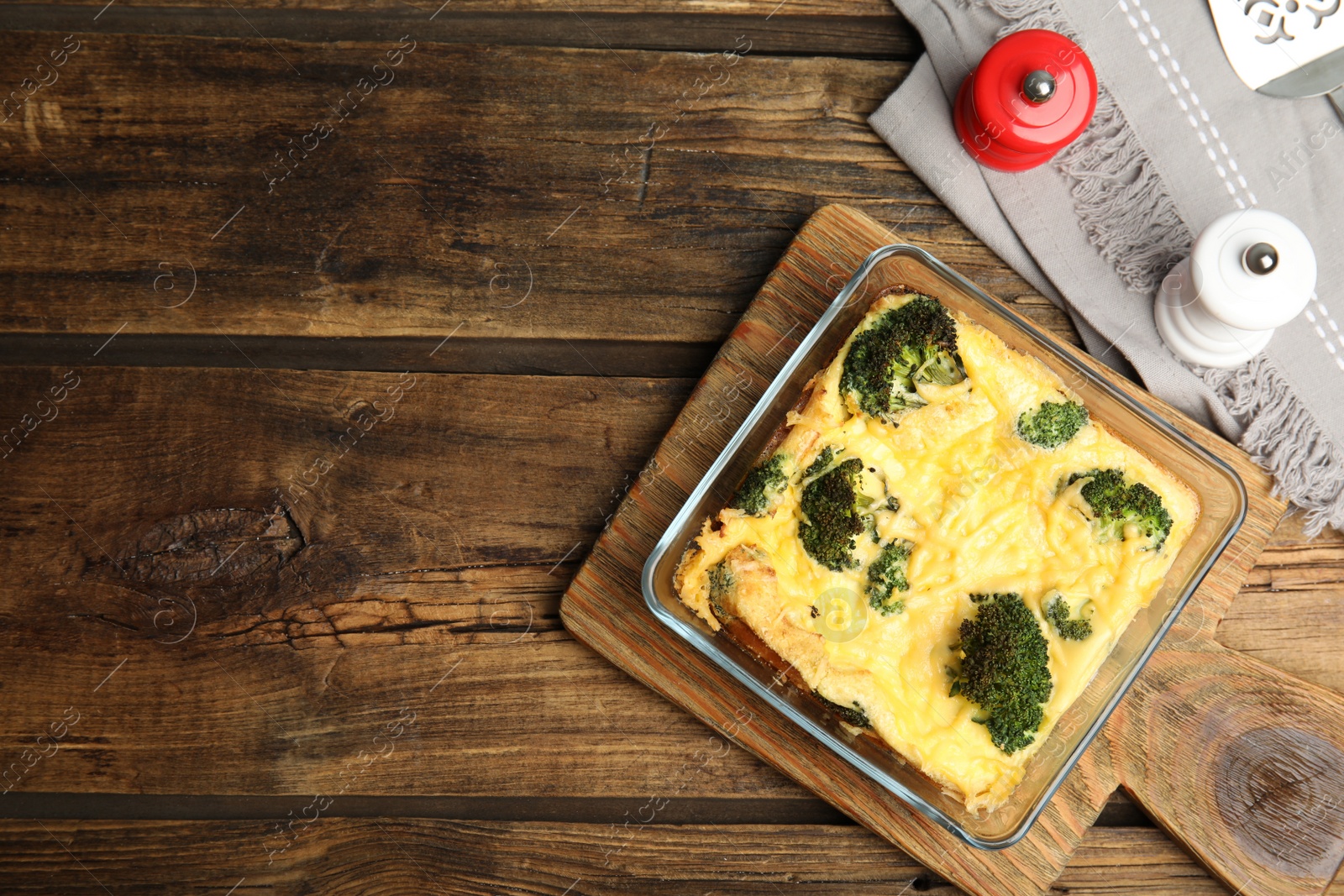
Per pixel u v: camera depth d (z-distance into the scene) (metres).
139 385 0.82
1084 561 0.75
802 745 0.79
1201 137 0.80
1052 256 0.81
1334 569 0.80
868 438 0.76
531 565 0.82
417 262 0.83
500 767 0.81
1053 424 0.75
